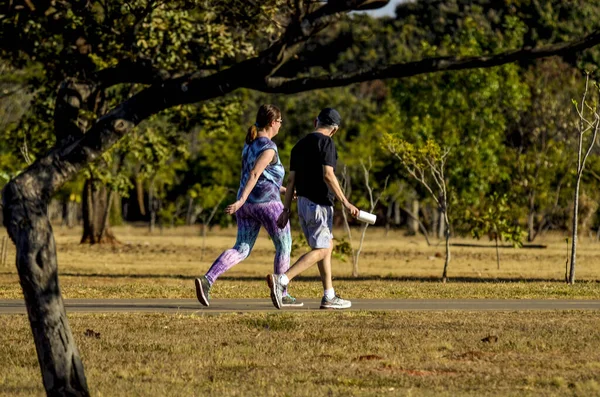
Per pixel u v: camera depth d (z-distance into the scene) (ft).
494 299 86.99
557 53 41.01
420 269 188.55
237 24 102.37
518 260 223.30
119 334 60.49
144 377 47.50
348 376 47.88
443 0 396.98
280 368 50.14
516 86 264.31
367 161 354.95
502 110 281.74
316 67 388.16
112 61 107.86
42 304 39.22
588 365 51.01
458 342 58.13
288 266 72.69
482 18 371.76
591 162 314.55
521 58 41.22
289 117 402.52
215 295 88.07
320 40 387.14
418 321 67.10
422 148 144.66
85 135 42.32
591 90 306.14
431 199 301.02
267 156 70.69
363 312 71.72
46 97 179.63
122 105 43.09
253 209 71.46
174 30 130.41
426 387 45.34
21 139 189.26
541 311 74.23
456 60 41.75
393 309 74.95
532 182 315.99
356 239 349.00
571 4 351.67
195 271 173.68
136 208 540.52
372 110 399.44
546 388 45.16
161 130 228.22
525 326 64.95
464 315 71.00
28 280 39.24
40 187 40.63
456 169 255.91
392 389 44.57
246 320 66.54
